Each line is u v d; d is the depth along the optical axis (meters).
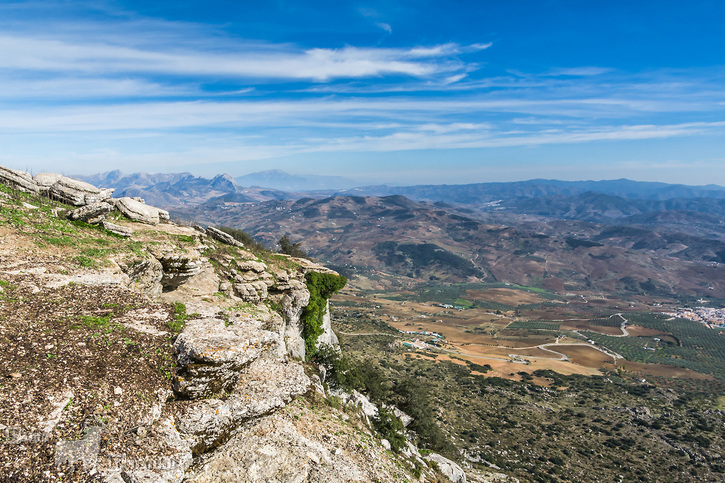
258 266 37.06
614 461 72.44
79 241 24.06
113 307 17.50
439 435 44.78
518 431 83.19
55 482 9.40
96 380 12.60
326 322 52.25
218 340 15.50
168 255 27.36
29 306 15.26
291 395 17.22
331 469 18.44
